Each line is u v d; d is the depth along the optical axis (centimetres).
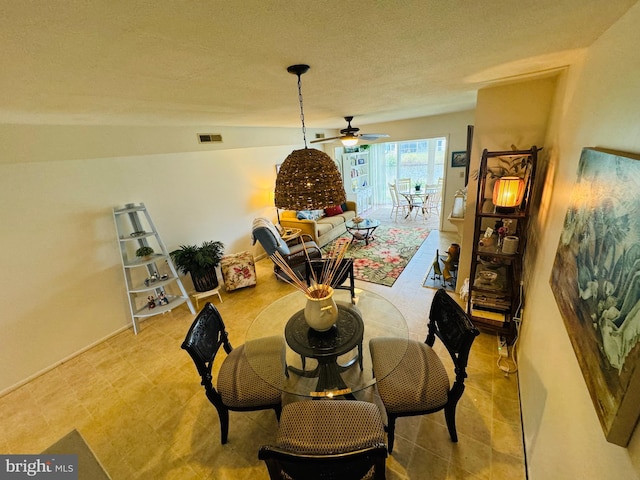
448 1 79
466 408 188
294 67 132
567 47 131
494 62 153
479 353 236
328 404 147
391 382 161
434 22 94
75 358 269
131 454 174
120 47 92
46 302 253
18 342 240
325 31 95
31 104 154
